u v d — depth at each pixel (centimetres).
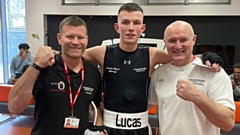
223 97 150
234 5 630
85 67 176
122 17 175
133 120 180
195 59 167
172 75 168
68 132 162
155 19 688
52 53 153
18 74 557
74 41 162
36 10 742
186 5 657
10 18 805
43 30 746
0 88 368
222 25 657
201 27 669
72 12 724
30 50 761
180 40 155
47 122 162
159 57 184
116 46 189
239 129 284
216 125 145
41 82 162
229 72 653
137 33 177
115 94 182
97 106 187
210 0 661
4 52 817
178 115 160
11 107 156
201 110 142
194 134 157
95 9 711
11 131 392
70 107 164
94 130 155
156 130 336
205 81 158
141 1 689
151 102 189
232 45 655
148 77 187
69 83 167
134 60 183
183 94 142
